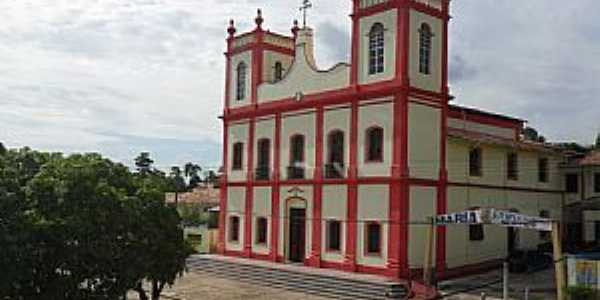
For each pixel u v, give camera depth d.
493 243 35.06
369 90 31.62
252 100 39.34
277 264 35.34
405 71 30.30
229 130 41.06
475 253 33.72
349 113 32.78
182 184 78.06
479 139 34.12
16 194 16.80
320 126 34.41
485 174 34.97
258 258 37.88
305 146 35.34
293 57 40.88
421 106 31.14
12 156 18.39
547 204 39.78
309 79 35.28
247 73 40.00
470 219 25.67
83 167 18.19
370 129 31.72
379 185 31.06
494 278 31.89
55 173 17.69
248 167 39.22
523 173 37.94
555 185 40.69
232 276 35.47
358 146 32.25
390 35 30.97
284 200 36.38
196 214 53.62
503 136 40.28
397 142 30.31
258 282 33.53
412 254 30.36
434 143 31.70
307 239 34.62
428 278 28.45
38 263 16.73
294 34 40.91
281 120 37.06
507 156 36.81
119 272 17.92
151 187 20.09
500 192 35.97
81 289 17.42
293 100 36.12
